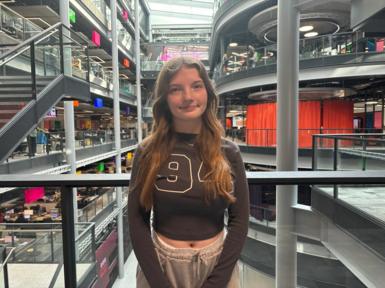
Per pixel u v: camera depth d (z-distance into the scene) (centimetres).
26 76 473
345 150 423
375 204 226
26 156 598
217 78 1358
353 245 217
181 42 2894
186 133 89
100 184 115
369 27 353
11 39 630
